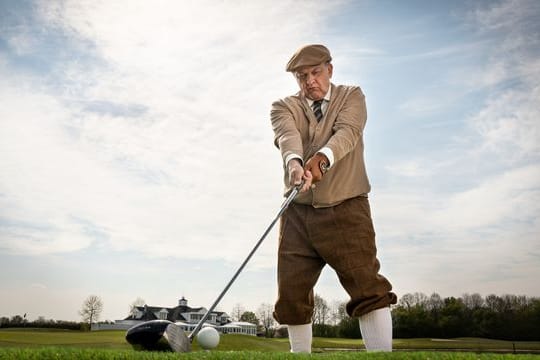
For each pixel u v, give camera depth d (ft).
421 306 108.06
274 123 12.87
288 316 12.26
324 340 83.20
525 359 7.73
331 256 11.62
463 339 97.66
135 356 7.41
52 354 7.34
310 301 12.39
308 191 11.95
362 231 11.66
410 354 8.21
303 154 12.62
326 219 11.68
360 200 11.98
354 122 12.01
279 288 12.30
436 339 99.45
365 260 11.53
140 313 195.62
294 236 12.30
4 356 7.11
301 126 12.76
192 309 198.49
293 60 12.48
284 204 11.20
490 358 7.79
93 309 99.35
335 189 11.69
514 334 94.53
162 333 9.09
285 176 12.35
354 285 11.45
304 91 12.68
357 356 8.06
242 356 7.80
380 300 11.36
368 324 11.39
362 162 12.34
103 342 46.42
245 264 11.10
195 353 8.03
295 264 12.13
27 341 48.60
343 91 12.62
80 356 7.25
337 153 11.35
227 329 132.87
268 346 70.54
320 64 12.38
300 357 7.86
